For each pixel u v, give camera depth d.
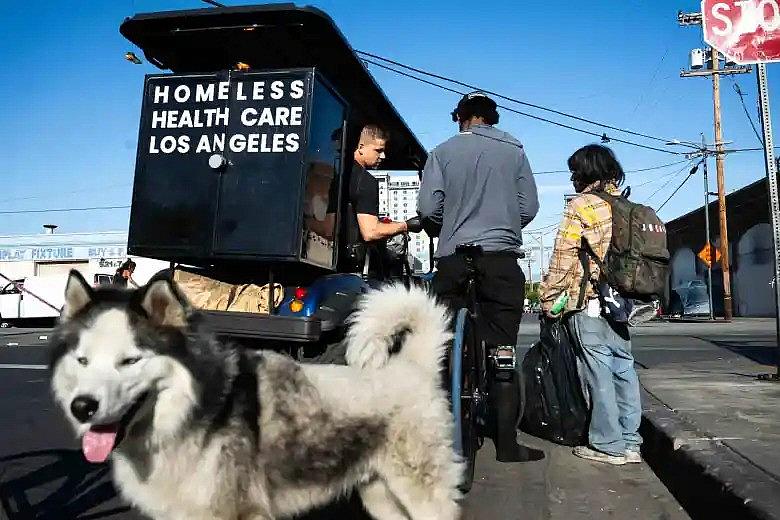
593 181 5.24
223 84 4.67
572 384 5.68
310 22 4.67
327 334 4.70
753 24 7.53
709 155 30.05
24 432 6.62
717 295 37.31
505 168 4.75
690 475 4.21
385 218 5.75
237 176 4.59
